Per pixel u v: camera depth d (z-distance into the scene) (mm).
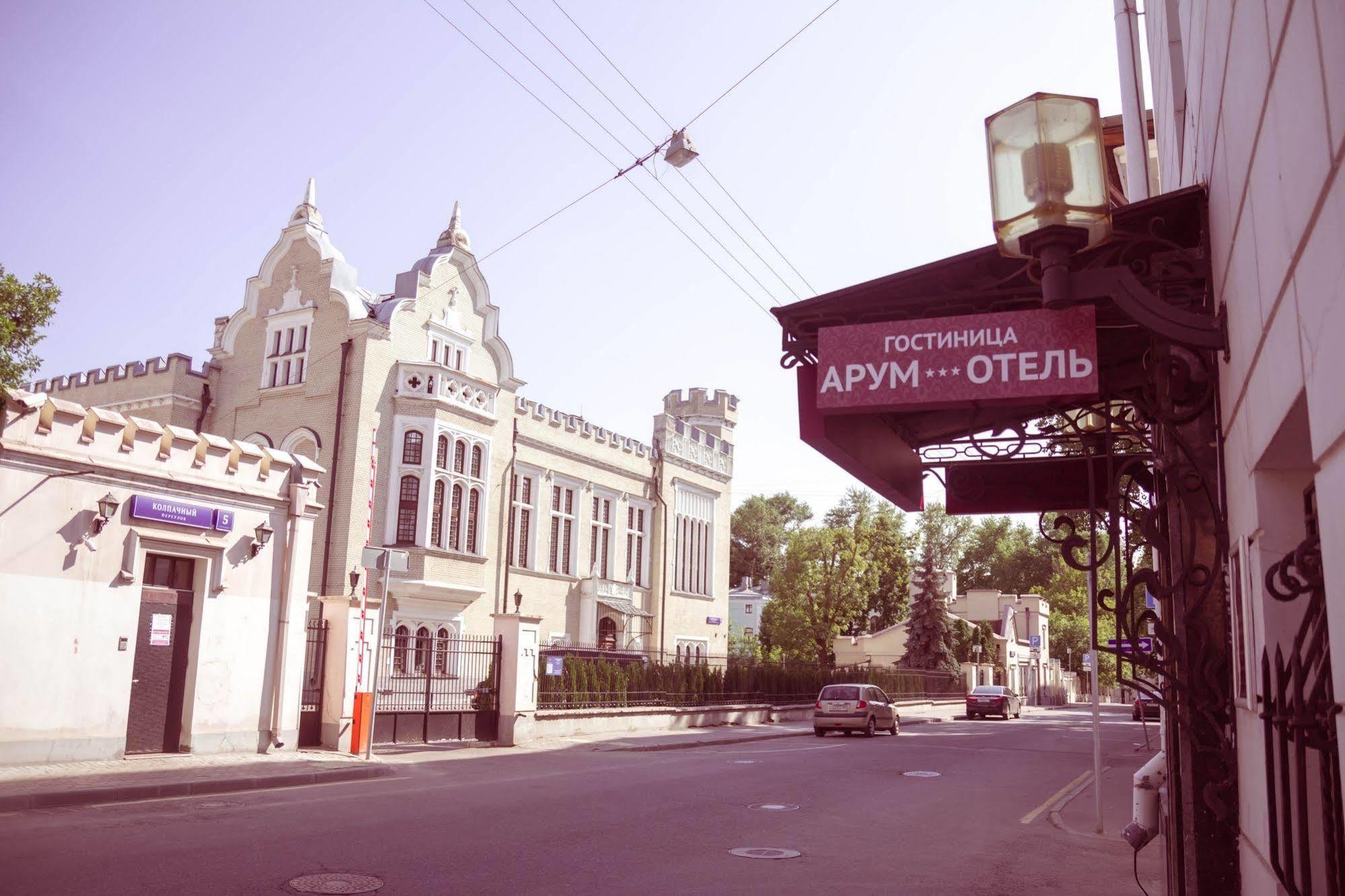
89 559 13602
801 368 5664
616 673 26219
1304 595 3824
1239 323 4105
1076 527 6395
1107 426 6074
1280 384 3250
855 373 5223
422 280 31297
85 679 13461
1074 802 14727
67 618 13297
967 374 5070
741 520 95062
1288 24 2838
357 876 7375
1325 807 2744
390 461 29547
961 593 103250
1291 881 3072
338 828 9484
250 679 15828
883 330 5227
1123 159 13062
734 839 9992
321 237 31078
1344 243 2305
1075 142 4422
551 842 9273
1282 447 3568
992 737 31250
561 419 37844
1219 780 5094
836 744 25641
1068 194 4371
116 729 13805
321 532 28406
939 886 8156
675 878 7898
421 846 8734
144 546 14406
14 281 10844
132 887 6742
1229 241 4289
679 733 26828
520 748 20594
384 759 16828
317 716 17328
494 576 32938
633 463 42219
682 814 11492
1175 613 5391
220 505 15500
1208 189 5008
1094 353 4910
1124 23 9898
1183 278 5066
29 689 12805
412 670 19984
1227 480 4980
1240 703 4648
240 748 15547
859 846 9945
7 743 12516
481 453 32375
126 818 9750
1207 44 4754
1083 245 4508
